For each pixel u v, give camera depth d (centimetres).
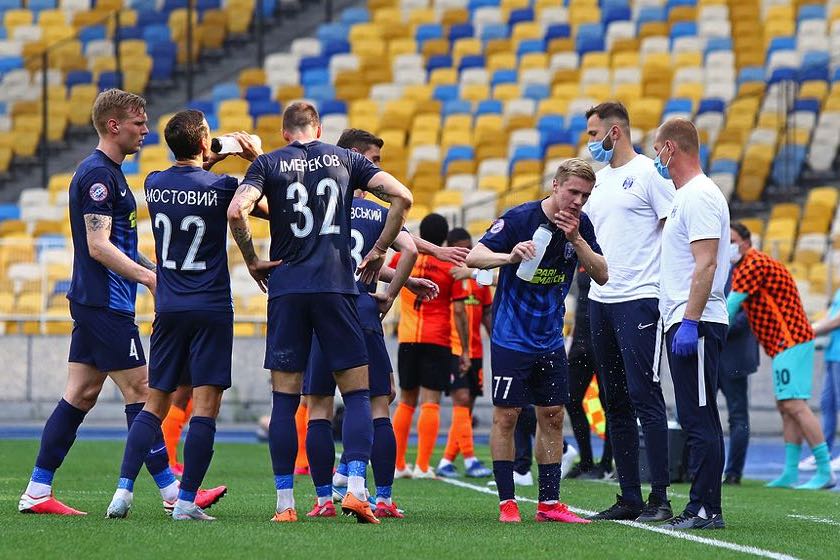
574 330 3838
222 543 2050
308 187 2358
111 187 2445
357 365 2369
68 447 2541
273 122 9262
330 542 2083
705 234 2416
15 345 6862
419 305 3784
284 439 2386
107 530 2200
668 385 5766
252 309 6981
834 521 2658
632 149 2719
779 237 6994
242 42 10706
